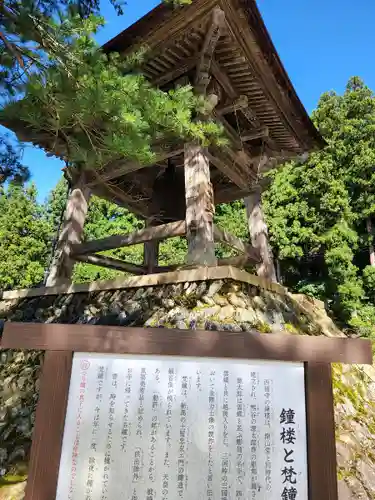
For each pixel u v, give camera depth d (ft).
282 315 14.80
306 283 40.24
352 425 12.16
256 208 20.43
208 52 14.75
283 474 6.28
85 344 6.60
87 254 18.37
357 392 14.85
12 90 9.96
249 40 14.20
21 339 6.58
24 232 59.06
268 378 6.75
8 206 59.26
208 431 6.43
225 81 16.48
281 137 20.17
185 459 6.29
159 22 13.93
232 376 6.73
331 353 6.74
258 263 18.97
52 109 9.84
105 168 18.66
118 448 6.30
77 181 19.20
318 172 37.96
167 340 6.64
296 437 6.47
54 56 9.22
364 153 41.75
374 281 38.29
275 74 15.69
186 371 6.73
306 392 6.66
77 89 9.27
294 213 38.55
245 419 6.52
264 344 6.70
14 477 9.29
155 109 10.44
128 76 10.18
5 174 13.98
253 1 12.48
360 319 35.24
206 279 13.28
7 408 12.35
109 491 6.07
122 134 9.93
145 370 6.72
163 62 15.79
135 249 52.95
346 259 35.63
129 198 21.56
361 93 46.88
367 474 10.28
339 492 9.35
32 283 55.01
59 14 9.34
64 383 6.49
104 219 59.31
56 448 6.14
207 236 14.30
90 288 15.88
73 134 11.98
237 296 12.86
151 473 6.20
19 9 8.86
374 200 41.42
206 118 15.48
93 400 6.53
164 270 20.94
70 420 6.40
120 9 11.46
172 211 17.80
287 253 37.93
